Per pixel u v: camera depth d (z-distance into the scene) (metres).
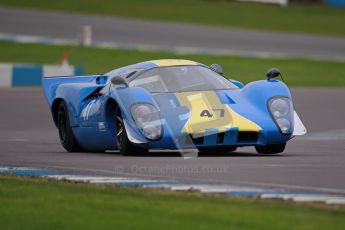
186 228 18.22
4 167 30.36
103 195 22.58
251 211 20.06
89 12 133.38
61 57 94.69
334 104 63.72
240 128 31.72
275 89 33.88
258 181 25.69
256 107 33.09
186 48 105.00
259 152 34.78
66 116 37.94
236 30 126.00
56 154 35.88
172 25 125.56
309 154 34.56
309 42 119.81
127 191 23.27
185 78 34.50
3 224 18.95
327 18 146.75
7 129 49.28
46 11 131.50
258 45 112.94
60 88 39.22
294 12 150.38
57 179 26.25
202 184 24.98
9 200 21.91
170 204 21.06
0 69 79.12
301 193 23.16
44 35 109.00
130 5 143.38
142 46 104.12
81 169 29.36
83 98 37.06
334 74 92.00
